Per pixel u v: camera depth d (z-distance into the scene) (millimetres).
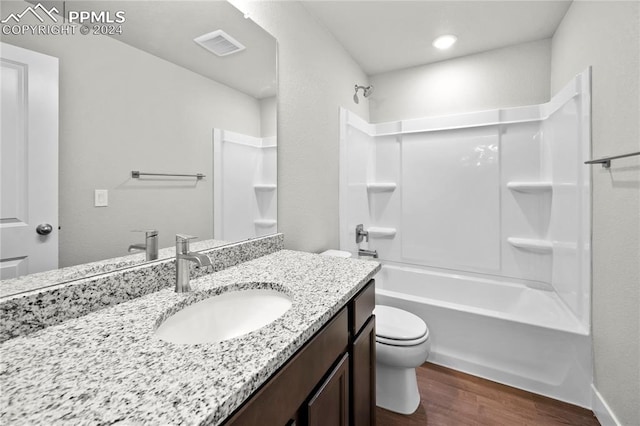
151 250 1030
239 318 1022
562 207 1973
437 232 2730
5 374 537
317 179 2051
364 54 2561
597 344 1518
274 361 601
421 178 2785
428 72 2760
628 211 1242
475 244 2582
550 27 2180
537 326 1697
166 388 500
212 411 449
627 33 1236
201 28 1200
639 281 1178
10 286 711
